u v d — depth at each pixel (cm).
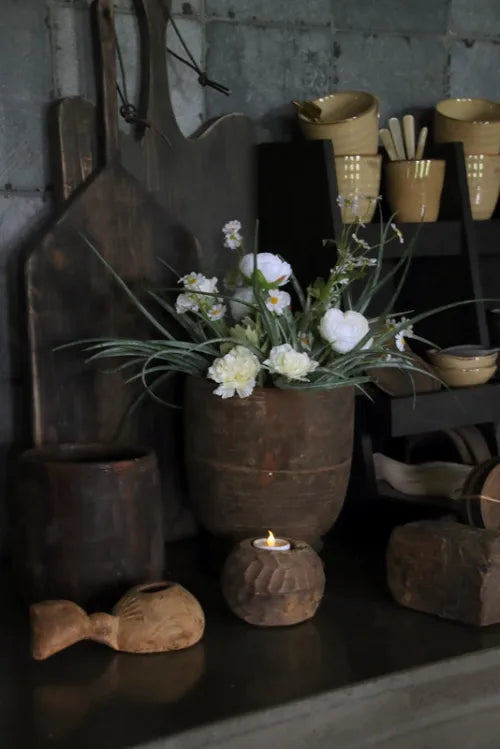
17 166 121
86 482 104
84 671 97
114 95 122
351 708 94
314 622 109
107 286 124
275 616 106
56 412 122
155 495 111
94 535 105
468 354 131
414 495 134
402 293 152
